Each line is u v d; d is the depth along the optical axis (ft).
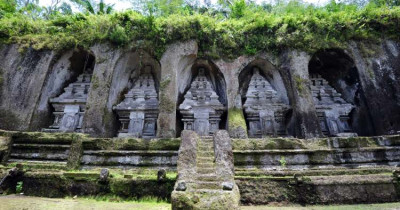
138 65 39.75
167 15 41.57
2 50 35.55
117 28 34.91
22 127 31.86
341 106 36.50
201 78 39.78
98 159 24.89
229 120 32.58
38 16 40.83
